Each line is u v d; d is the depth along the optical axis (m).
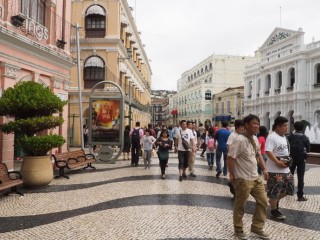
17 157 14.16
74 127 24.81
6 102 8.33
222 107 59.19
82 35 25.33
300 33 38.78
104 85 25.03
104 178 10.56
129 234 5.30
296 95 36.97
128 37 32.56
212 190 8.80
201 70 74.12
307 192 8.73
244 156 5.05
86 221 5.99
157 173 11.67
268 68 42.84
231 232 5.44
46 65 12.93
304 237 5.26
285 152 6.18
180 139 10.31
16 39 10.34
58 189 8.81
